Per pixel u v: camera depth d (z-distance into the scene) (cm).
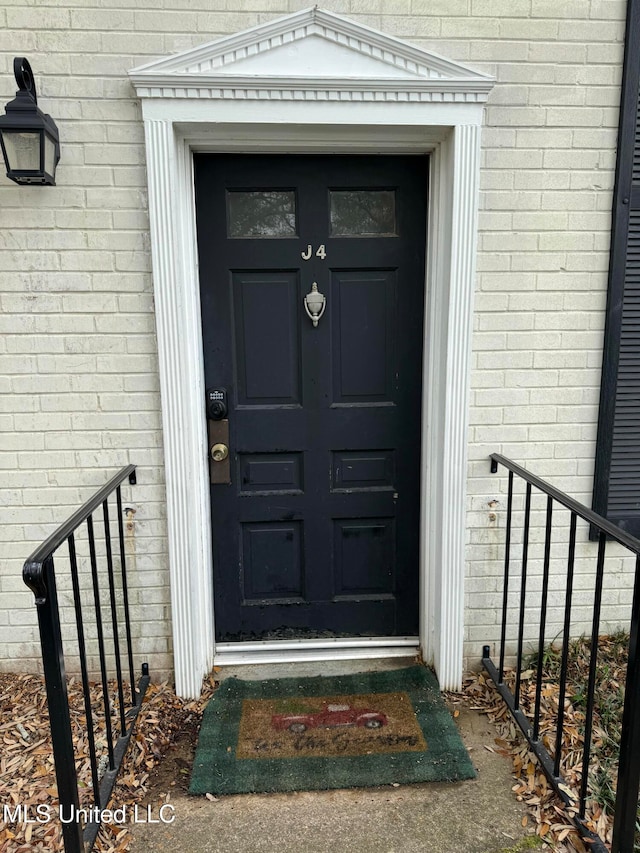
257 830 174
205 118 201
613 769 190
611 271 223
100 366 219
